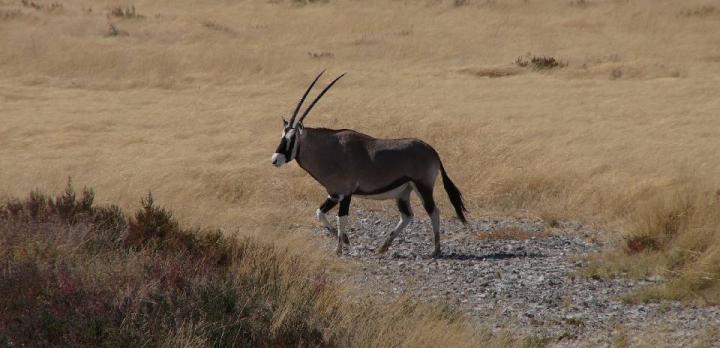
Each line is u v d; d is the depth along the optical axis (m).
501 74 113.38
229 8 154.88
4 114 84.06
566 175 54.97
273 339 24.16
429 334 25.59
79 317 23.73
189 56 116.00
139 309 24.75
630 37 132.62
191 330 23.38
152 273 27.86
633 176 54.25
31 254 29.33
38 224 33.19
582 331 28.75
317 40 132.62
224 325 24.36
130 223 34.69
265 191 54.56
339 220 41.06
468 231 46.75
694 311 30.58
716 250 34.34
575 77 109.75
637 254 37.97
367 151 40.91
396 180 40.97
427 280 36.16
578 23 141.25
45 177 54.44
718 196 40.47
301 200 53.81
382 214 51.19
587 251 41.28
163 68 111.25
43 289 25.67
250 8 154.25
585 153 63.09
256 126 79.19
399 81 105.69
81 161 62.34
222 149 69.19
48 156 65.56
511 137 68.81
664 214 39.97
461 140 67.56
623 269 36.53
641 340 27.09
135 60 112.56
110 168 58.75
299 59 119.88
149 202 35.97
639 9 145.75
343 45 128.88
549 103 89.94
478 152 62.38
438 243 41.16
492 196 52.75
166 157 65.81
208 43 126.31
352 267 38.16
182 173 56.50
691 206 40.06
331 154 40.69
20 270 26.95
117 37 126.38
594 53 124.06
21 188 49.31
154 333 23.50
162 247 33.22
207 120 82.44
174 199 48.00
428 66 119.69
